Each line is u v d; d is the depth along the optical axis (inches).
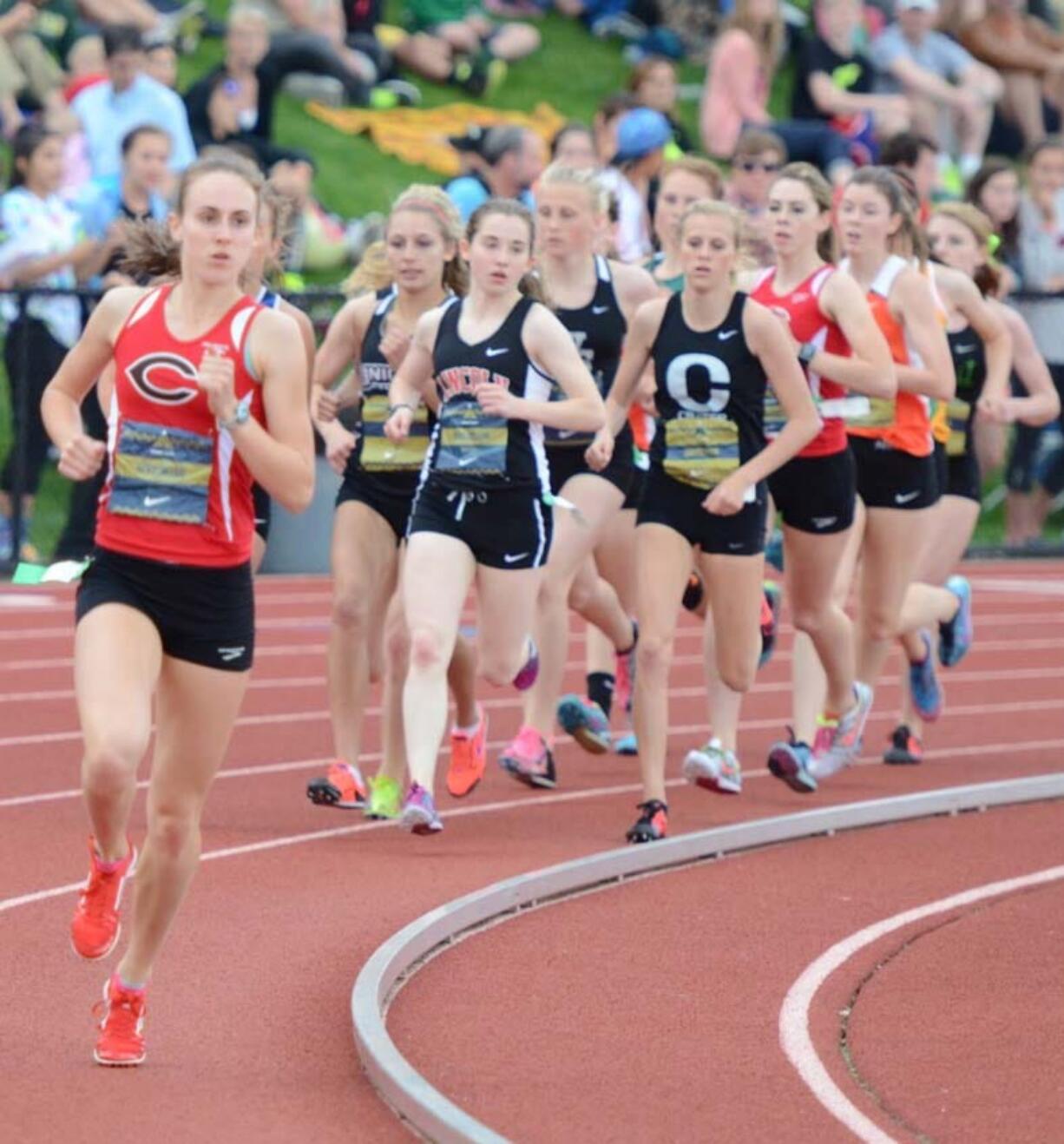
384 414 832.9
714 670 861.8
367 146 2091.5
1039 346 1733.5
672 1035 558.3
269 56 2017.7
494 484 761.6
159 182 1509.6
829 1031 564.7
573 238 875.4
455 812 850.1
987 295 1050.7
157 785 513.7
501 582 769.6
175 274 555.2
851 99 1998.0
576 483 881.5
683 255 786.2
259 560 893.2
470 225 765.9
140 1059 519.8
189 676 508.1
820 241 898.1
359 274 858.8
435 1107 462.6
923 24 2095.2
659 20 2439.7
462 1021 567.8
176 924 660.1
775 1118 490.0
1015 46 2193.7
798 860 783.1
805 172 863.1
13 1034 542.0
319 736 1005.2
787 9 2338.8
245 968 614.2
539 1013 577.0
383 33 2239.2
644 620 797.9
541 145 1533.0
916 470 915.4
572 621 1411.2
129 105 1628.9
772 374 788.0
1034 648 1365.7
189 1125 475.5
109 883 513.7
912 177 1217.4
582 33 2450.8
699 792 905.5
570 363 757.9
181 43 2025.1
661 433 801.6
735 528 800.9
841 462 863.7
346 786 831.1
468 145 1590.8
